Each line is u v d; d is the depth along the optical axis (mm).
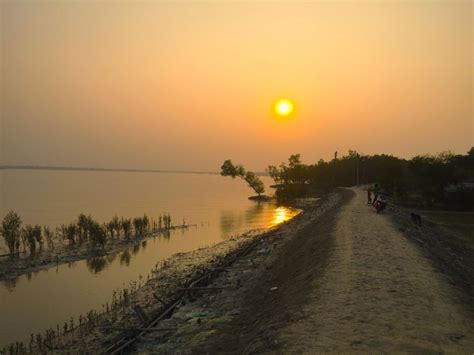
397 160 83375
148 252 35250
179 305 18469
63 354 14625
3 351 15484
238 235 44438
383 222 27125
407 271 14453
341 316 10211
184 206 81375
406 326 9523
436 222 46875
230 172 113250
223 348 11305
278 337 9469
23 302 21766
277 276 19547
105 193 117375
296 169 116500
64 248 36031
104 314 19016
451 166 67312
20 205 75000
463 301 11953
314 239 23641
